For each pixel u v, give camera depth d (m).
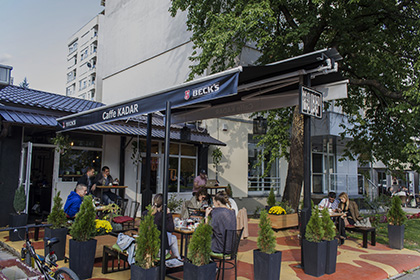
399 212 9.01
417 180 29.45
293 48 11.76
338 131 17.25
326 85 6.95
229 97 8.25
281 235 10.01
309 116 6.10
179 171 13.91
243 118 16.02
